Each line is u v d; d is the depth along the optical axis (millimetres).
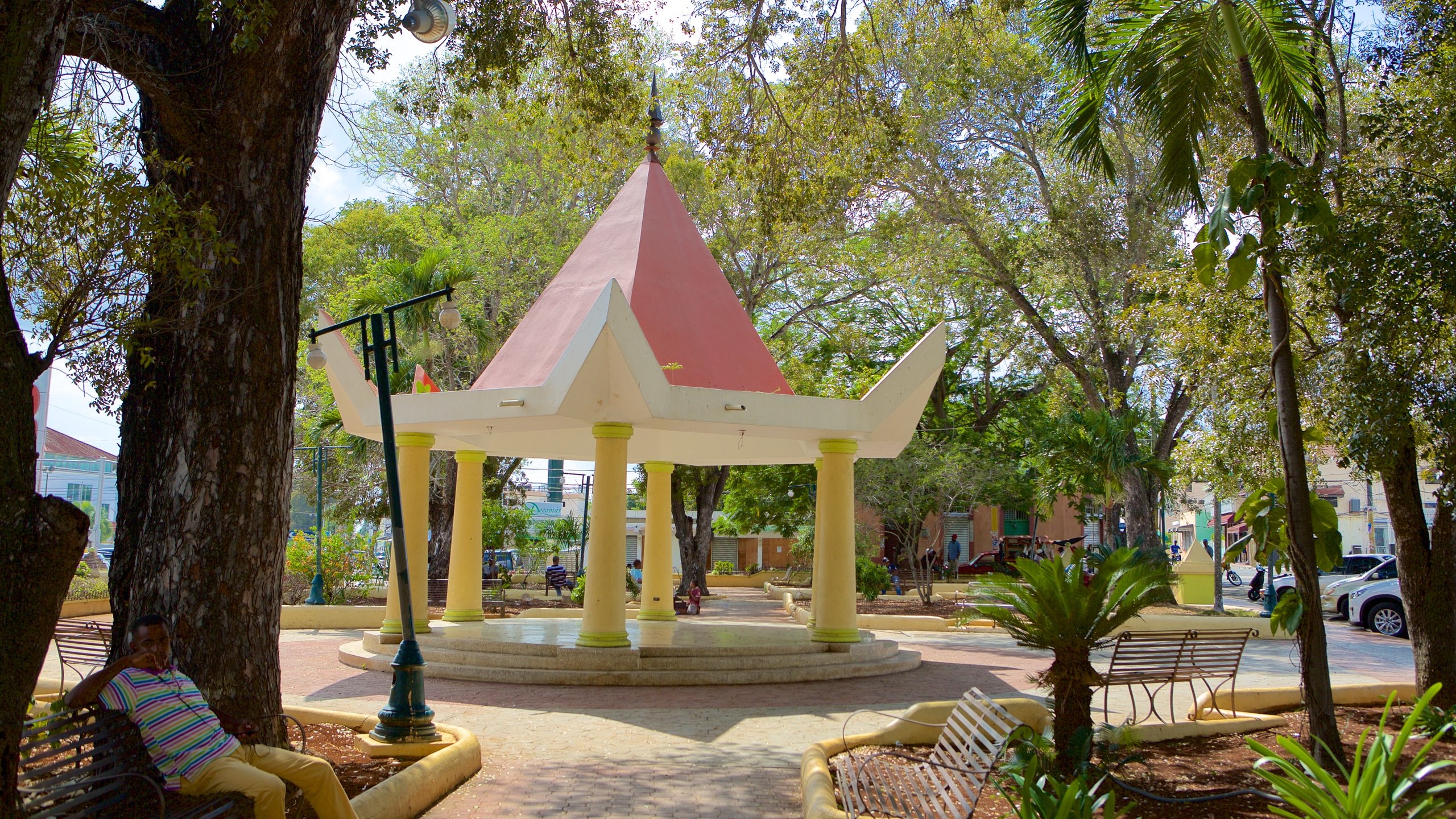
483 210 31484
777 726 10367
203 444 6766
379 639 14867
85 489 38469
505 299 27938
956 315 33844
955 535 47031
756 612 26328
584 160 15125
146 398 7039
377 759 8188
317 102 7297
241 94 6867
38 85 4430
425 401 14305
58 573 4250
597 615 13602
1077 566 8242
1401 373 8828
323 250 31031
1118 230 23422
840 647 14695
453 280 25266
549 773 8156
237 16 6621
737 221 27016
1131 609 8086
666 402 12719
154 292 6590
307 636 19078
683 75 15477
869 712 11219
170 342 6883
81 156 6855
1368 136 9883
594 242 16281
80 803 4934
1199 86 9375
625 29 13883
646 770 8297
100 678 5410
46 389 22531
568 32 12969
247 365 6844
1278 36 9484
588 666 13266
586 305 15094
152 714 5422
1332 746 7910
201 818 5258
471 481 17656
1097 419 25656
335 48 7375
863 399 14672
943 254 25344
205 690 6645
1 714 4137
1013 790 7203
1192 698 12383
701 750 9094
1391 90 10633
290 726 9289
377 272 28297
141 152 7168
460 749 7953
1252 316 11102
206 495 6754
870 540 28594
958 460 26922
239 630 6797
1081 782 5340
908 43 16156
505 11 12023
